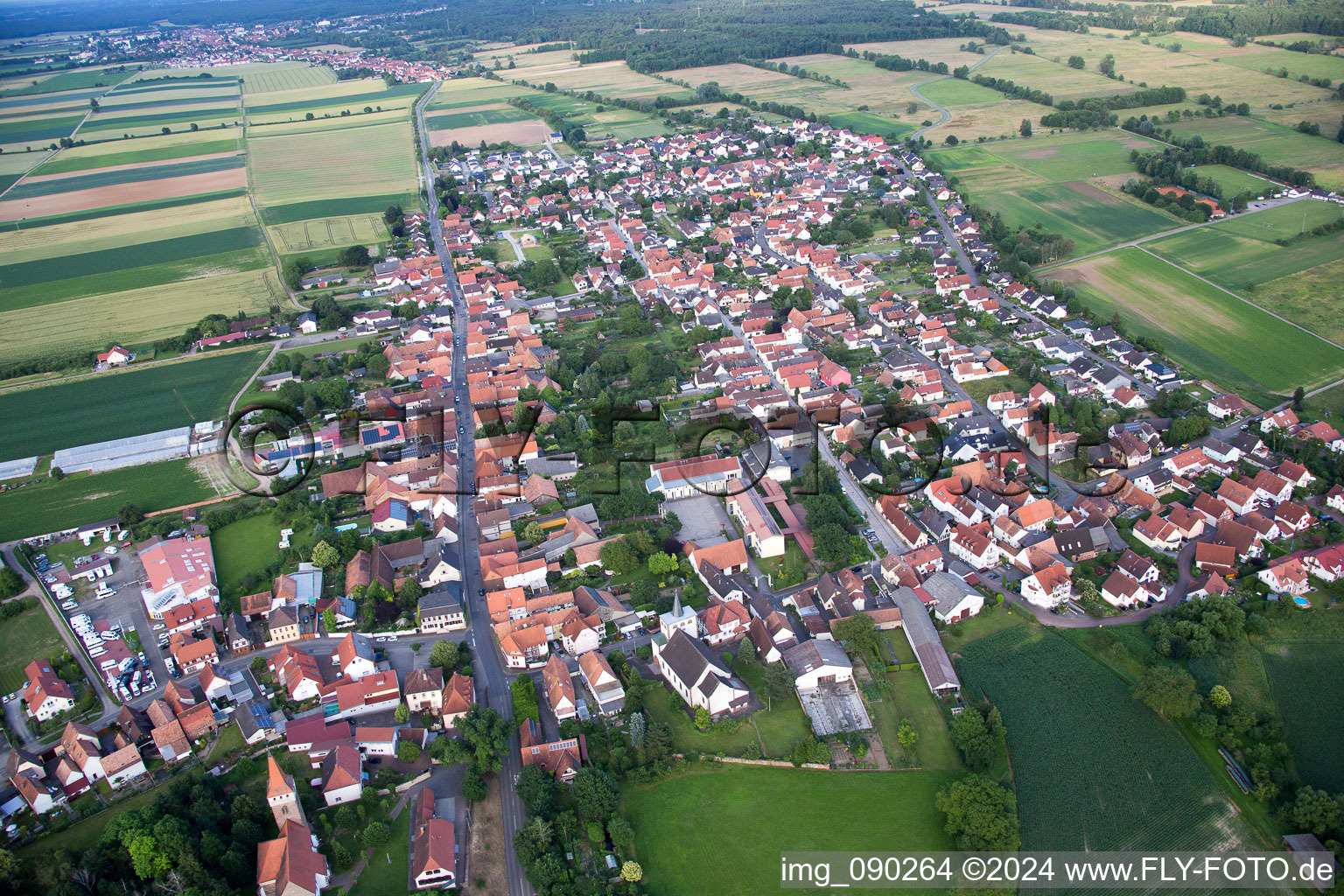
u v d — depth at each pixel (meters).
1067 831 145.00
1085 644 185.12
